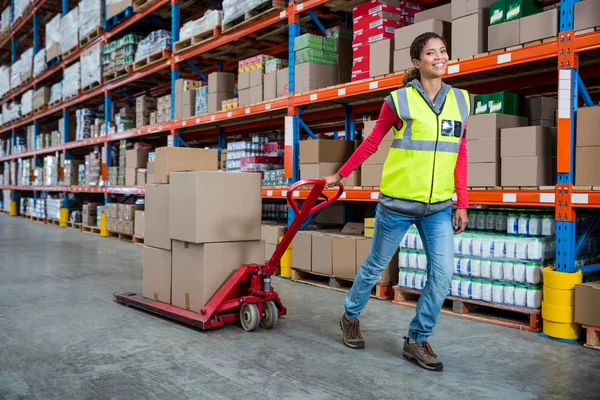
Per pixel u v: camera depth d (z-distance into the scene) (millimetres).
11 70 15406
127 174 8680
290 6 5391
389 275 4363
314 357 2848
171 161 3883
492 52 3619
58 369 2650
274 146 6285
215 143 10055
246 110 6031
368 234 4480
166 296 3803
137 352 2934
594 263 3820
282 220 6738
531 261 3359
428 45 2504
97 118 10578
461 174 2701
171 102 7793
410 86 2574
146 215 4039
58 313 3826
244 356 2867
